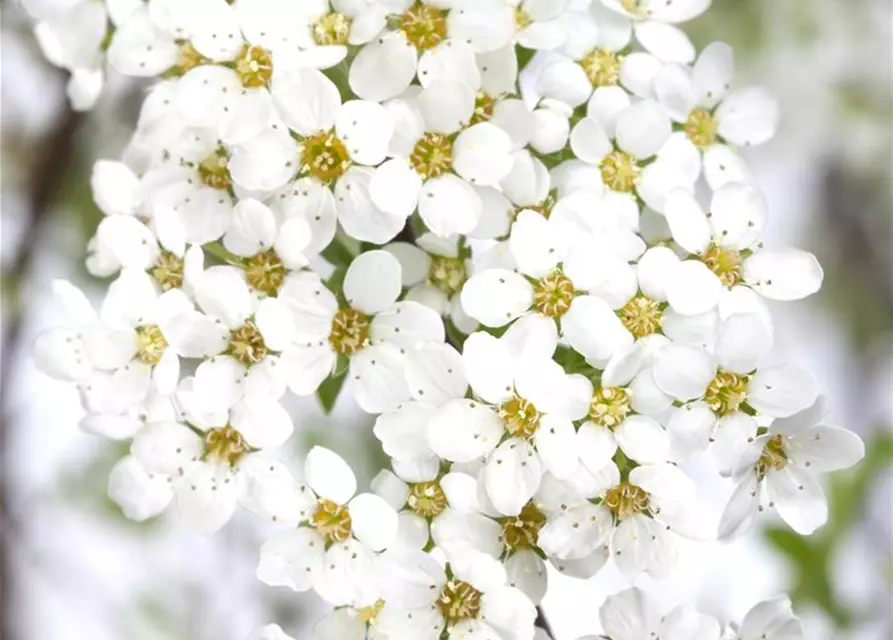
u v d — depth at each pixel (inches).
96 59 6.1
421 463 5.5
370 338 5.6
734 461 5.5
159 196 5.8
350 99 5.7
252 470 5.7
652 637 5.6
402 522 5.6
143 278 5.8
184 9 5.8
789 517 5.7
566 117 5.8
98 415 5.9
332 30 5.7
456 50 5.6
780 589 7.3
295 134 5.7
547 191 5.7
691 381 5.5
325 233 5.6
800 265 5.7
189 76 5.7
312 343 5.6
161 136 5.9
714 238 5.7
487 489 5.5
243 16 5.7
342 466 5.6
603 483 5.5
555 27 5.8
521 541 5.6
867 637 7.4
